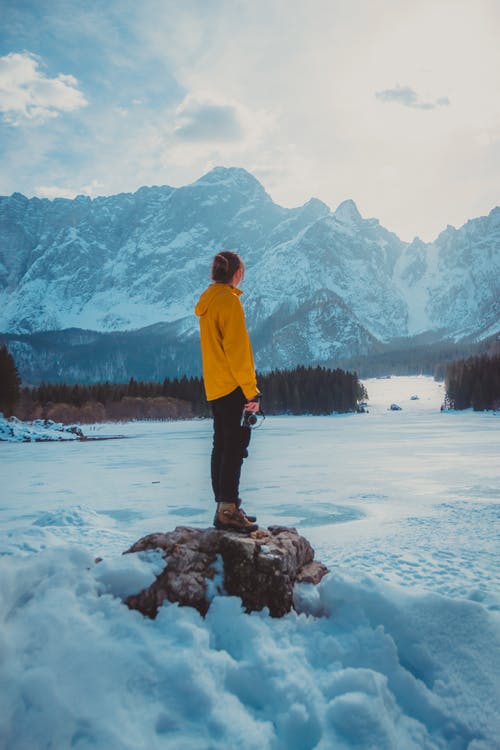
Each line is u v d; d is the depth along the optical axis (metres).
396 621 2.54
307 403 89.69
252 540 2.77
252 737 1.90
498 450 18.17
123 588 2.41
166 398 78.75
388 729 1.99
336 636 2.50
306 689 2.12
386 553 4.97
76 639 2.05
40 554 2.44
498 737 2.04
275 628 2.49
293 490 9.83
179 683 2.03
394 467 13.37
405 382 178.62
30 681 1.82
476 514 6.96
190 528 3.00
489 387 77.06
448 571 4.32
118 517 7.39
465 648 2.43
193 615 2.44
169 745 1.81
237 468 3.10
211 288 3.19
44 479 12.58
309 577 2.95
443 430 34.25
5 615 2.04
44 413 61.66
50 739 1.71
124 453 21.22
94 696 1.87
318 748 1.89
